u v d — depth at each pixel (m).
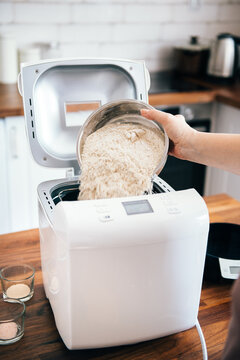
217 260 0.94
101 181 0.84
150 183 0.85
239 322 0.59
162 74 2.67
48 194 0.88
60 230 0.70
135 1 2.52
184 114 2.29
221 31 2.87
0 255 1.02
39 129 0.98
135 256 0.71
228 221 1.20
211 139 0.85
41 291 0.93
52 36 2.40
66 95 1.01
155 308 0.77
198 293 0.80
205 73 2.61
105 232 0.69
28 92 0.94
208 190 2.54
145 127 0.94
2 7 2.23
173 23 2.68
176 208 0.74
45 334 0.81
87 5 2.41
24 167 1.99
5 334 0.77
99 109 0.87
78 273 0.69
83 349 0.78
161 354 0.77
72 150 1.01
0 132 1.88
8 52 2.21
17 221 2.08
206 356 0.75
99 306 0.73
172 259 0.74
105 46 2.55
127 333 0.77
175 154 0.94
